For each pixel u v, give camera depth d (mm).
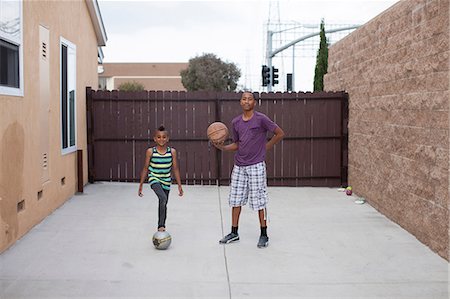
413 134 7906
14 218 7352
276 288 5719
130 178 12836
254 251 7121
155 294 5516
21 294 5461
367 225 8633
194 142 12727
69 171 10883
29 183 8086
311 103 12516
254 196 7352
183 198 11039
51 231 8078
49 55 9352
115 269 6305
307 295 5516
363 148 10883
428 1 7324
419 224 7668
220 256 6883
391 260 6723
